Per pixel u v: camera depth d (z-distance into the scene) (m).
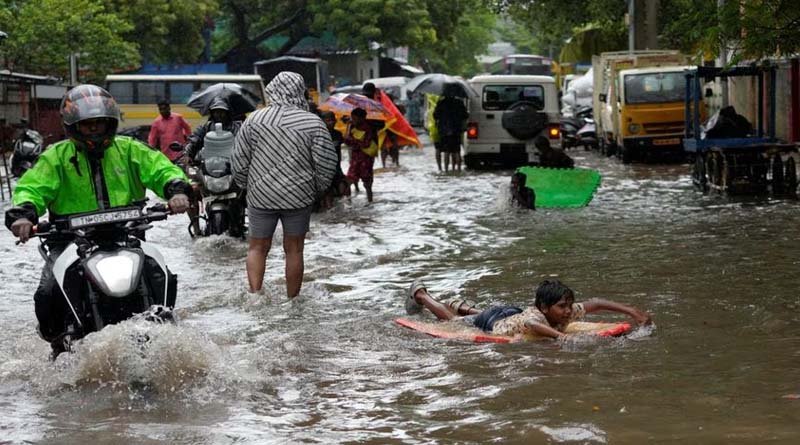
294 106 12.70
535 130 33.06
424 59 113.88
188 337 8.87
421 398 8.17
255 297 12.41
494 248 16.19
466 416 7.66
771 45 18.95
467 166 35.06
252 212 12.62
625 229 17.94
